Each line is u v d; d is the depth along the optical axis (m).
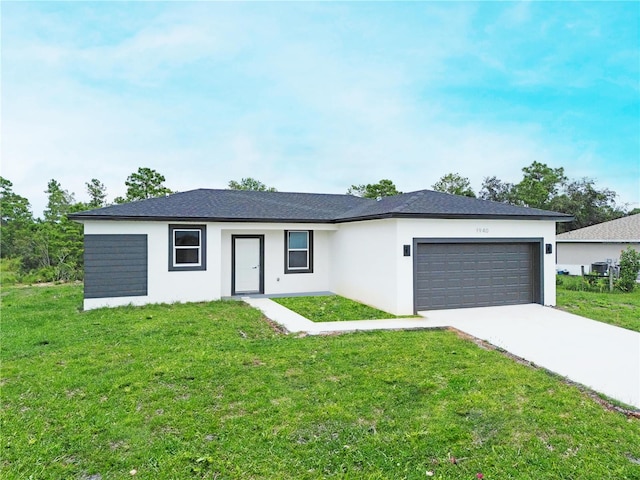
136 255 11.67
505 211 11.79
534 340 7.90
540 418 4.51
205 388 5.27
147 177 28.22
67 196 31.73
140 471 3.52
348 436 4.10
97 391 5.15
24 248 24.72
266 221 13.20
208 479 3.41
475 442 4.03
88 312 10.57
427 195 12.95
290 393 5.12
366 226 12.15
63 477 3.44
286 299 13.04
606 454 3.84
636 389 5.42
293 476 3.46
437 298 11.04
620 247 21.27
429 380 5.56
